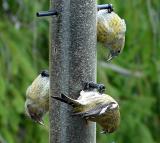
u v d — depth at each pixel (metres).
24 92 10.28
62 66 6.85
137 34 11.41
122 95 11.65
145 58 11.68
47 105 6.87
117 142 11.34
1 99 9.99
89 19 6.83
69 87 6.84
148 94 11.79
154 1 11.52
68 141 6.84
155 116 12.00
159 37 11.55
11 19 10.88
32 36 10.79
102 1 9.92
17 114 10.13
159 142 11.98
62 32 6.84
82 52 6.84
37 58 10.72
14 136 10.14
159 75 11.73
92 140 6.85
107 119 6.18
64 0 6.81
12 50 10.43
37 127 10.52
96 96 6.21
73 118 6.82
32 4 10.77
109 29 6.88
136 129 11.56
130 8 11.27
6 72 10.25
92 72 6.87
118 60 11.68
